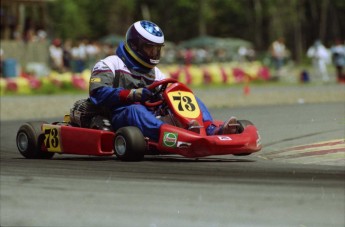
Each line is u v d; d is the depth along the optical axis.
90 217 13.83
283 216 13.61
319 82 91.38
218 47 146.50
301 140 25.06
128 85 22.84
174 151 20.58
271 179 17.12
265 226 12.96
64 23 156.75
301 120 31.61
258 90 74.44
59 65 89.25
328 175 17.69
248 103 53.78
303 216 13.47
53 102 59.00
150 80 23.23
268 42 181.00
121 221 13.51
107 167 19.95
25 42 91.94
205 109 22.44
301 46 181.75
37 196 15.71
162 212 14.00
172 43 180.25
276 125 30.22
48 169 19.89
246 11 183.75
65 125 23.52
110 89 22.16
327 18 187.38
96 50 97.56
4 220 13.78
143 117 21.33
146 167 19.73
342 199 14.70
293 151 22.94
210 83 93.94
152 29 22.86
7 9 92.50
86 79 81.00
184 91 22.16
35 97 67.06
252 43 182.88
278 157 22.30
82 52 92.62
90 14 170.88
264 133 27.77
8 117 45.97
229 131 21.00
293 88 76.25
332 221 13.23
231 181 16.86
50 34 148.00
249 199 14.82
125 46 23.02
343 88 71.50
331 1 186.00
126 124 21.75
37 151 23.73
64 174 18.72
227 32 187.38
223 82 95.31
